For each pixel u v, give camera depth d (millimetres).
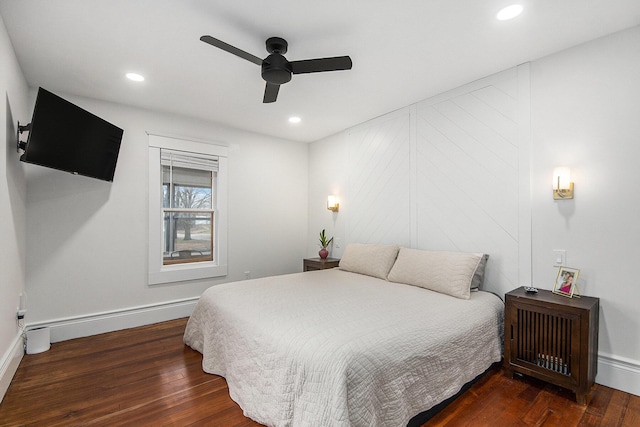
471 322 2205
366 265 3525
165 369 2518
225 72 2773
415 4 1903
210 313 2590
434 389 1848
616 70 2207
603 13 1990
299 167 5117
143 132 3639
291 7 1926
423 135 3412
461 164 3078
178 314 3867
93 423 1846
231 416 1916
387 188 3836
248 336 2031
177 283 3887
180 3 1885
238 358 2096
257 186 4641
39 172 3039
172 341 3115
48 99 2389
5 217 2193
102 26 2107
